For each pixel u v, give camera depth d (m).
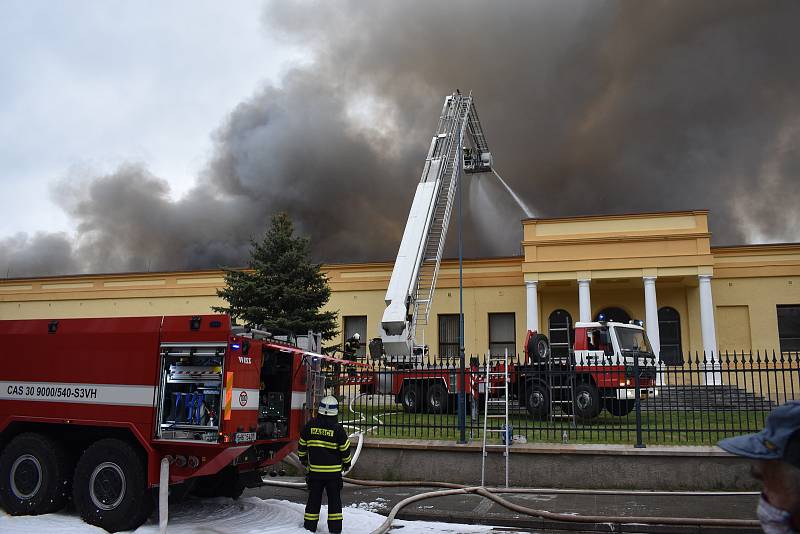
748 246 22.80
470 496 8.98
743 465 9.05
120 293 29.22
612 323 15.34
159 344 7.14
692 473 9.19
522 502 8.49
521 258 24.77
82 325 7.58
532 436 10.69
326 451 6.93
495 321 25.00
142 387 7.12
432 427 11.10
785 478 2.07
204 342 6.93
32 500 7.43
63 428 7.75
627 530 7.14
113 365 7.31
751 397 17.91
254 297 18.77
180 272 28.66
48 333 7.72
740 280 22.81
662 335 23.22
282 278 18.95
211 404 6.87
